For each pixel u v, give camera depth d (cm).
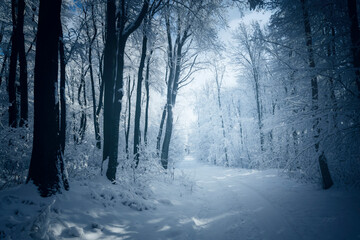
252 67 1714
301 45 720
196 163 3100
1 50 1040
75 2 1023
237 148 2267
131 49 1232
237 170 1598
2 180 496
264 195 664
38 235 282
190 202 677
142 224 438
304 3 684
